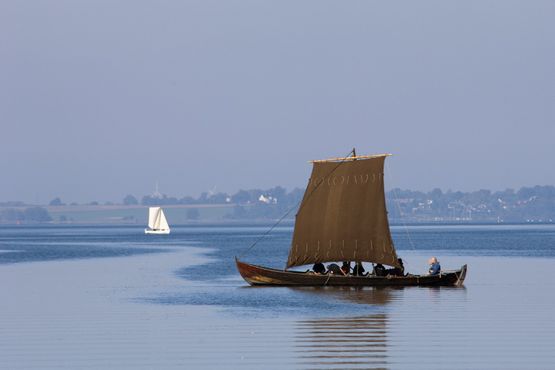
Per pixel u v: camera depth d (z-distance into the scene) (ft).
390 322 629.92
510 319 640.17
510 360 480.23
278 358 489.26
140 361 484.74
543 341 538.88
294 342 542.57
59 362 483.51
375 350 511.40
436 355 495.00
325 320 645.51
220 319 655.76
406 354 498.28
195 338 561.84
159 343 542.16
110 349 522.06
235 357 493.77
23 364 478.59
